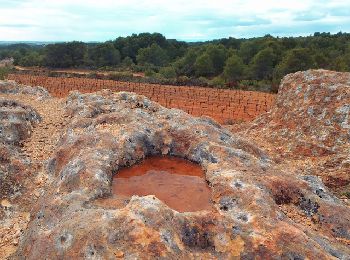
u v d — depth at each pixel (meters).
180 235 7.49
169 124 12.49
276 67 52.28
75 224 7.60
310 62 47.31
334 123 17.98
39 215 9.02
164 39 98.56
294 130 19.33
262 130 21.19
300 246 7.30
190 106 36.75
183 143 11.90
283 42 68.69
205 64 64.44
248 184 9.16
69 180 9.62
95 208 8.37
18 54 94.25
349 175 15.48
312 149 17.75
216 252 7.42
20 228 9.86
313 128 18.53
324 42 72.94
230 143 12.21
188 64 69.62
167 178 10.45
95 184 9.16
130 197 9.18
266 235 7.51
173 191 9.70
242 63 58.72
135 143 11.48
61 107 16.53
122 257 6.81
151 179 10.36
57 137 13.58
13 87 19.14
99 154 10.55
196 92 44.75
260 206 8.30
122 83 52.06
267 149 19.00
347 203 13.25
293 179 10.13
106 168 10.04
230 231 7.64
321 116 18.58
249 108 35.88
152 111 14.70
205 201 9.21
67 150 11.39
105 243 7.04
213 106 36.81
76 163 10.12
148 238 7.04
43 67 82.12
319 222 9.08
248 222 7.89
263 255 7.22
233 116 32.72
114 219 7.41
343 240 8.66
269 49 55.97
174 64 73.31
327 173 15.95
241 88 48.38
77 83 52.59
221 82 51.56
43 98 18.25
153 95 42.31
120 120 12.94
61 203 8.73
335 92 18.88
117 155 10.85
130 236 7.09
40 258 7.55
